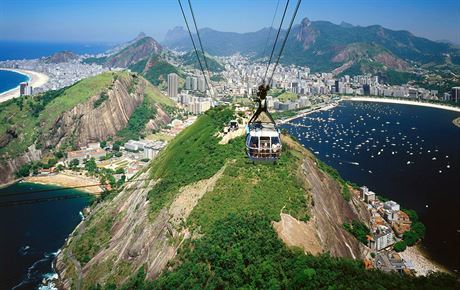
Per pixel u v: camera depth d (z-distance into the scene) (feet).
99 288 252.83
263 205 228.43
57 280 294.05
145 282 226.38
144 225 277.44
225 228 215.72
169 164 347.77
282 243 199.72
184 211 255.70
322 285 176.35
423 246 323.37
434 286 188.34
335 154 607.37
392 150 630.74
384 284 184.03
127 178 492.13
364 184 474.90
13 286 288.71
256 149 129.08
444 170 529.86
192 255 210.38
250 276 183.42
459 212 391.86
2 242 349.20
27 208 422.00
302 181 261.85
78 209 421.59
